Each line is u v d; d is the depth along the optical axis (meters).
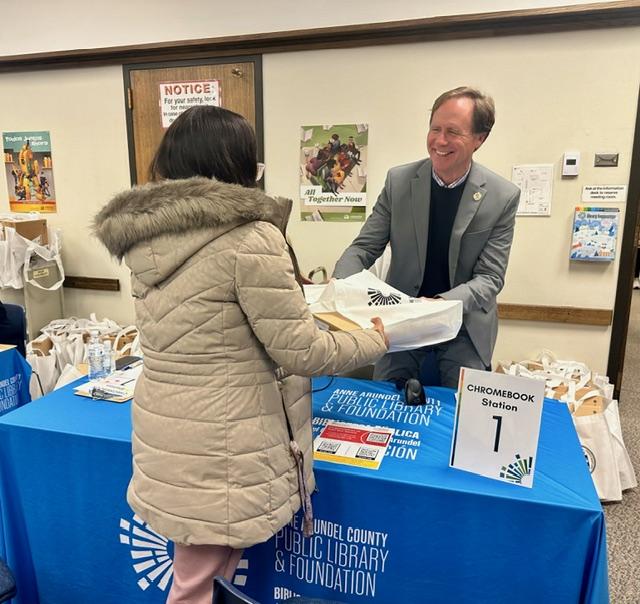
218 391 1.01
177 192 0.96
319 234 3.09
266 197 1.01
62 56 3.30
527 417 1.17
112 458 1.39
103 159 3.44
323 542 1.28
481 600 1.19
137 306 1.09
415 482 1.19
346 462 1.28
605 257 2.64
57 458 1.45
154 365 1.06
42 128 3.53
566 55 2.54
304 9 2.85
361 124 2.89
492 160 2.72
